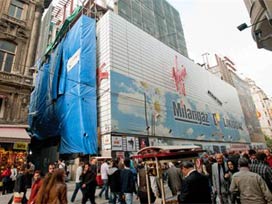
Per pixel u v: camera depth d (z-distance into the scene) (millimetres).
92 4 26500
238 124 42031
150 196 5836
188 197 3344
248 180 3568
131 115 19297
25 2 16578
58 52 24188
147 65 24078
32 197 3650
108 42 20516
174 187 6043
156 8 34938
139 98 20969
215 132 32688
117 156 16406
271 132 67688
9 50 14625
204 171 6848
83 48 19891
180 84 28844
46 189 2961
